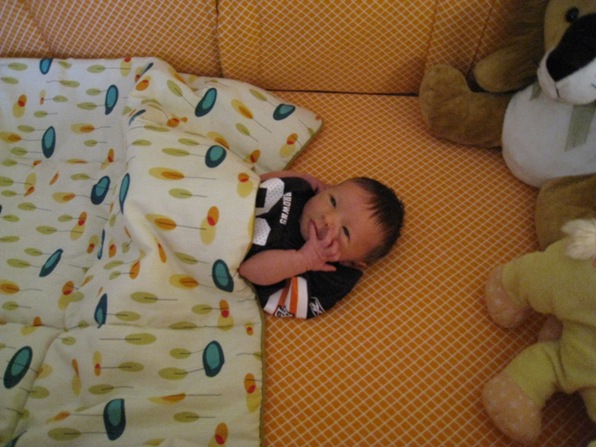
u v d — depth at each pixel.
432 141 1.14
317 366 0.86
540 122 0.97
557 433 0.79
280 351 0.88
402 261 0.97
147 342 0.81
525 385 0.75
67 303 0.88
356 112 1.19
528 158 1.00
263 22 1.07
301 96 1.21
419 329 0.89
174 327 0.85
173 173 0.88
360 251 0.92
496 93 1.07
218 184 0.87
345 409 0.82
